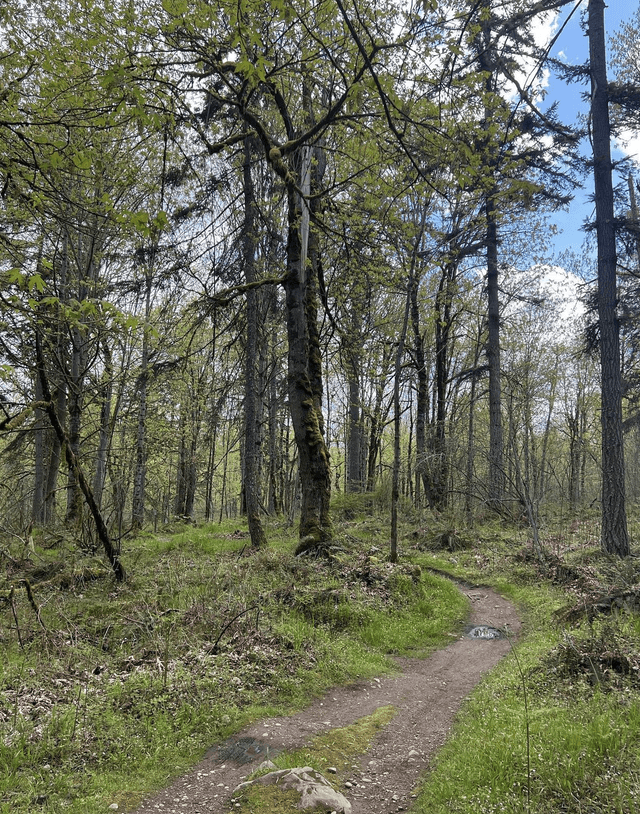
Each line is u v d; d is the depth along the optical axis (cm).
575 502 2803
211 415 1664
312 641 870
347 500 2367
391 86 670
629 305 1525
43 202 779
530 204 835
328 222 1501
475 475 2139
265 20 847
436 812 458
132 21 744
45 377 1048
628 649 679
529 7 791
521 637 979
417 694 747
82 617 946
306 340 1375
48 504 1800
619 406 1418
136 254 1344
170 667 729
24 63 787
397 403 1348
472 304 2862
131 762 545
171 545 1698
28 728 563
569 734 503
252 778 509
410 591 1155
